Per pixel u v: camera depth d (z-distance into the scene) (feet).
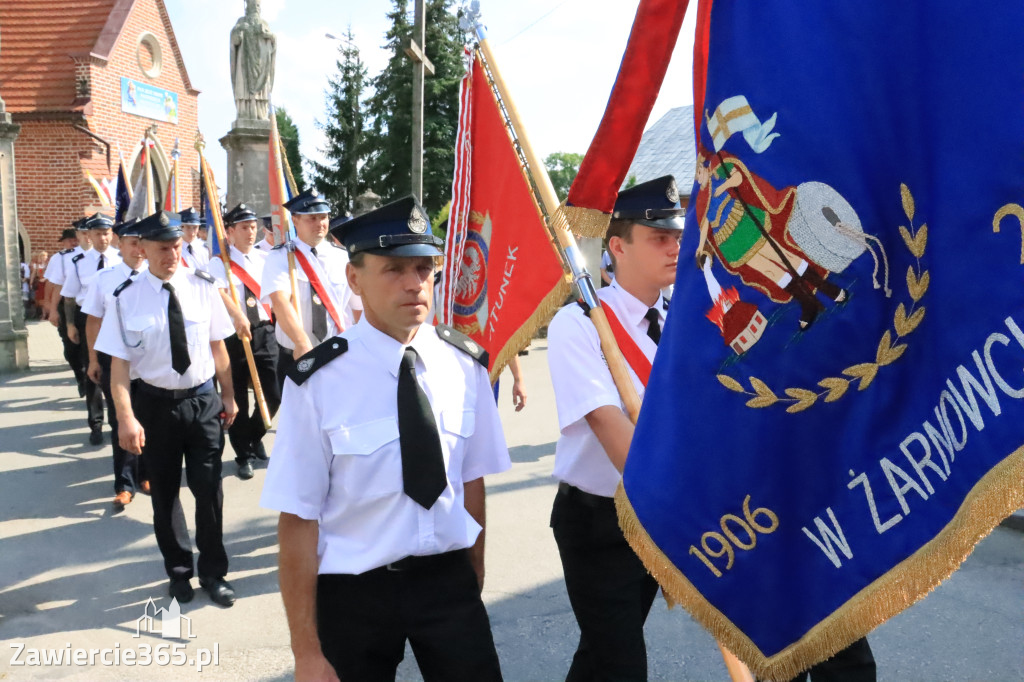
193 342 14.37
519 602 14.19
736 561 4.98
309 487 6.96
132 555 16.70
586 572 8.15
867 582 4.56
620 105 6.66
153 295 14.12
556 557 16.15
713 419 5.00
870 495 4.59
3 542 17.37
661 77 6.55
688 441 5.08
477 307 10.41
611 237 8.32
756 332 4.86
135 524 18.57
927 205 4.43
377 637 7.06
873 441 4.60
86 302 19.77
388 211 6.99
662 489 5.15
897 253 4.54
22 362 40.91
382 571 7.05
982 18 4.18
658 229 7.92
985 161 4.16
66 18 67.10
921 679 11.34
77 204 63.72
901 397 4.53
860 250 4.59
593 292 7.58
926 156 4.43
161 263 14.10
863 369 4.62
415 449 7.04
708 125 5.06
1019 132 4.06
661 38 6.44
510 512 18.86
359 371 7.11
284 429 6.97
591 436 8.05
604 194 6.89
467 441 7.79
